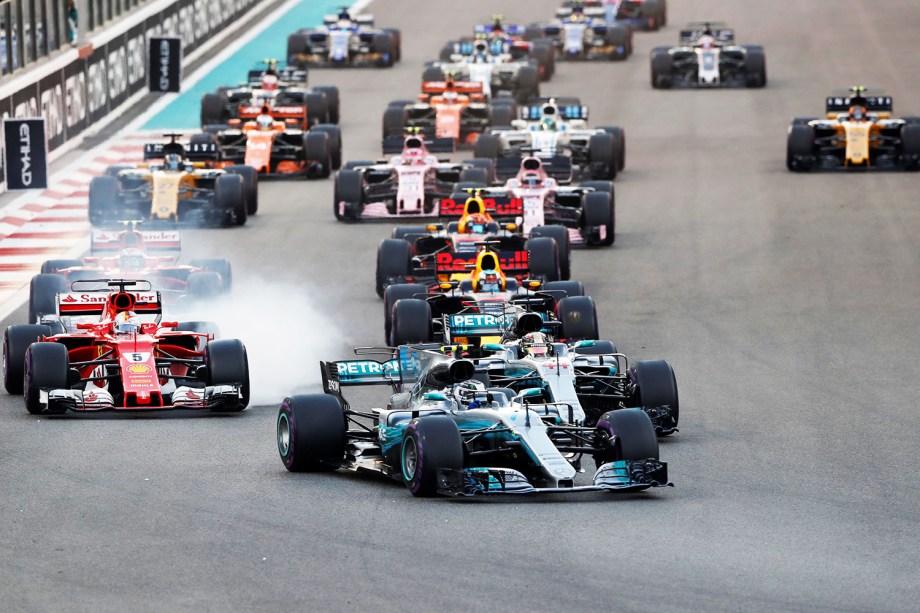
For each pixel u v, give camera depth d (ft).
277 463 198.39
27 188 401.49
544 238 302.66
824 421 225.56
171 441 211.20
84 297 253.65
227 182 400.67
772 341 284.00
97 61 557.33
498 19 630.74
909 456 202.69
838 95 596.29
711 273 342.23
